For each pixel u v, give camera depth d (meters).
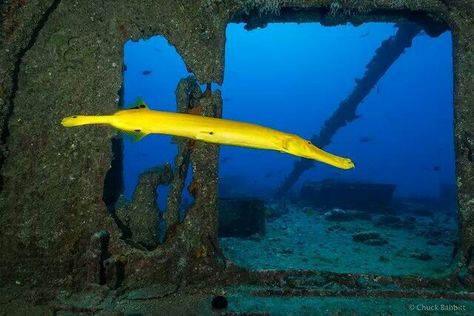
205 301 3.41
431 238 7.36
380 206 11.22
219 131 1.70
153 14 3.69
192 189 3.72
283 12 4.32
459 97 3.72
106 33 3.65
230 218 6.79
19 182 3.56
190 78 3.80
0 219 3.53
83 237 3.58
